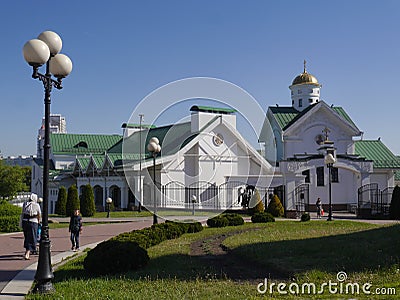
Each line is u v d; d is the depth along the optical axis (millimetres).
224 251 14094
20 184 58406
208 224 22938
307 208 34188
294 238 15617
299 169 33844
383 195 35812
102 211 37344
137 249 11094
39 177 51688
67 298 8305
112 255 10648
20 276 10648
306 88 44438
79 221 15523
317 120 38812
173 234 17859
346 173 38219
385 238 13133
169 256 12945
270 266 10883
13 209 22250
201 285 9289
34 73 8914
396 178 42250
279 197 34438
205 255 13414
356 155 37000
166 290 8836
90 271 10711
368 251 11391
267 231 19297
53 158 51031
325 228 20266
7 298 8547
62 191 34219
